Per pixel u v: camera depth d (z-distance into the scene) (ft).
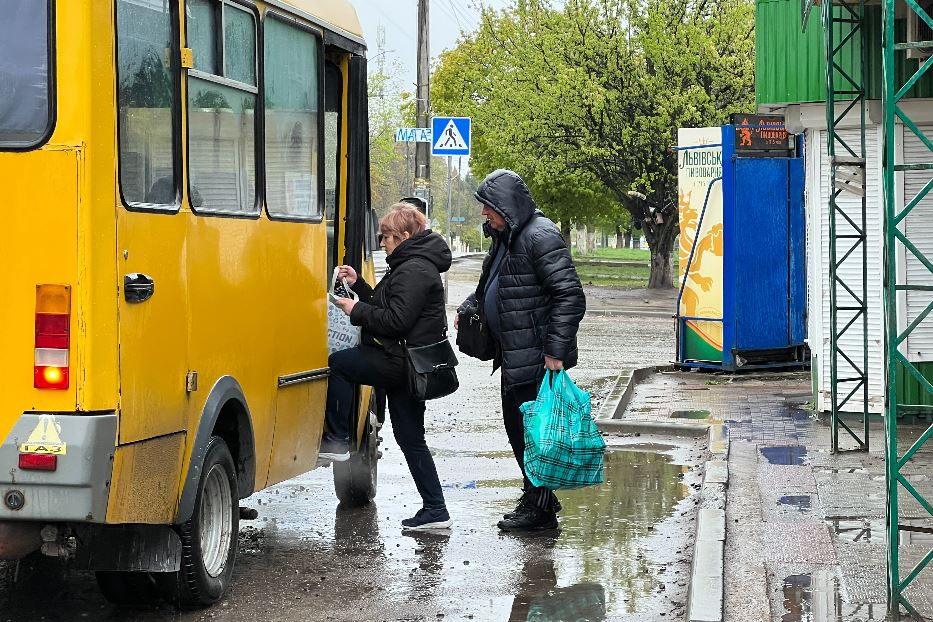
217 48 23.31
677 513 32.14
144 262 20.12
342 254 32.17
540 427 28.78
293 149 27.40
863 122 39.50
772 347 64.13
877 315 45.57
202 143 22.53
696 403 52.39
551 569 26.35
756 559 25.88
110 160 19.17
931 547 26.96
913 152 45.24
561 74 137.49
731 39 134.62
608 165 143.84
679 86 134.21
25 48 18.92
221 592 23.48
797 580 24.20
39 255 18.79
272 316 25.81
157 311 20.54
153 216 20.44
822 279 47.11
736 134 62.39
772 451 39.86
